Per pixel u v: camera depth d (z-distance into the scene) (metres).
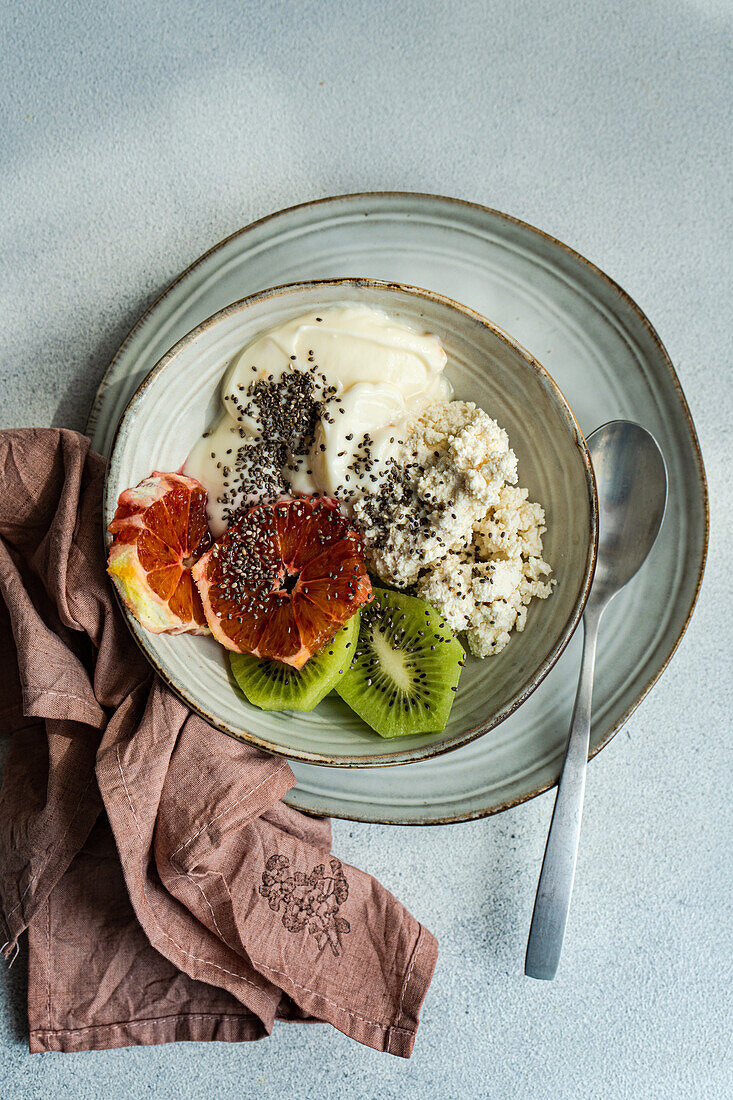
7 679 0.51
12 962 0.51
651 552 0.48
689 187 0.52
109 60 0.53
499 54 0.52
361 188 0.52
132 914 0.50
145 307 0.52
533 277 0.48
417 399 0.47
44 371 0.52
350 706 0.47
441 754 0.44
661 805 0.51
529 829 0.51
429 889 0.51
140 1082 0.52
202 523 0.47
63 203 0.52
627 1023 0.51
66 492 0.48
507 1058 0.52
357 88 0.52
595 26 0.52
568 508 0.46
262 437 0.47
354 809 0.48
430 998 0.52
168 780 0.47
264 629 0.46
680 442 0.48
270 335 0.46
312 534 0.46
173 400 0.47
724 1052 0.51
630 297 0.49
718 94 0.52
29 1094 0.52
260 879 0.49
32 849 0.48
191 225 0.52
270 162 0.52
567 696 0.48
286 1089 0.52
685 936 0.51
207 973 0.49
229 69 0.53
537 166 0.52
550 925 0.48
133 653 0.48
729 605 0.51
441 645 0.46
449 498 0.45
